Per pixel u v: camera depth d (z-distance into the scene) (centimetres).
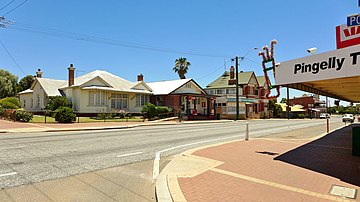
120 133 1750
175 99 3828
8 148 1045
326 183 584
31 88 3978
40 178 626
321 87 1075
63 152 970
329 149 1073
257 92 5475
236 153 958
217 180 600
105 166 768
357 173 673
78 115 2894
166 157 929
